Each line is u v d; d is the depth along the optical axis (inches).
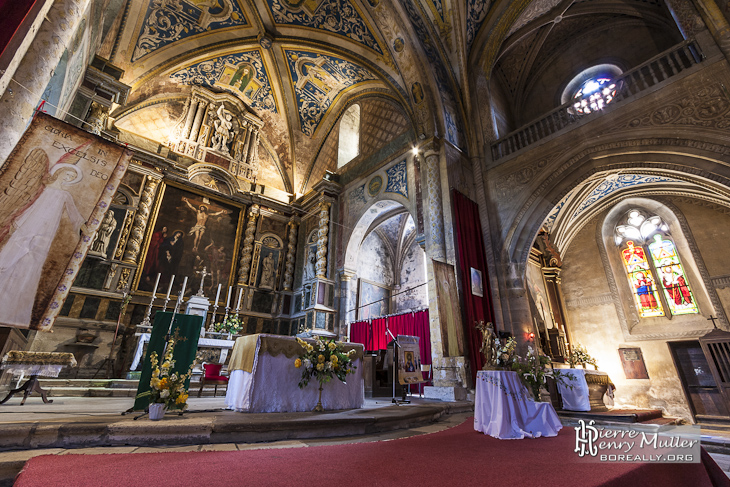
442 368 315.0
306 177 642.8
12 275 146.3
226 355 389.4
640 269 457.7
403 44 435.2
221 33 499.8
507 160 406.6
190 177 515.2
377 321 528.7
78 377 362.6
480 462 106.3
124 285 418.6
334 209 563.2
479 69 472.4
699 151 267.9
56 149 167.0
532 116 537.3
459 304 339.6
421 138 415.2
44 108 284.4
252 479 82.7
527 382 179.8
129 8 422.0
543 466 101.1
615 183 440.1
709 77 273.7
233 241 546.9
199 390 290.2
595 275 490.0
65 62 276.4
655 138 293.3
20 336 241.8
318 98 607.5
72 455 101.0
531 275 485.7
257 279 546.3
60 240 159.9
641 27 454.3
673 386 394.9
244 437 136.6
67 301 381.4
